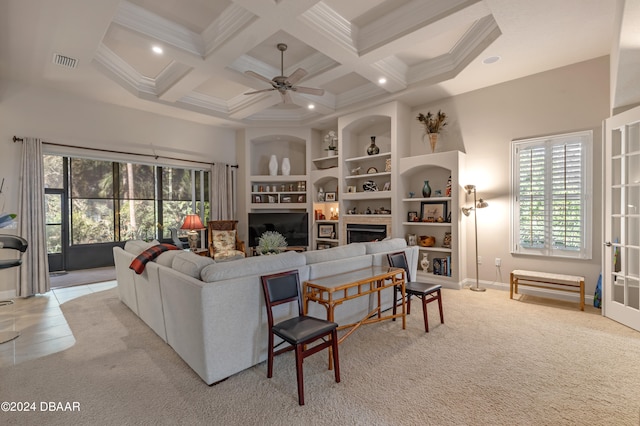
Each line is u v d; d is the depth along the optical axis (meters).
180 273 2.53
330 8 3.39
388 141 6.04
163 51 3.78
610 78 3.73
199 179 6.90
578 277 3.89
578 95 4.06
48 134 4.79
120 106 5.52
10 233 4.40
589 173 3.98
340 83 5.38
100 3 2.86
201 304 2.15
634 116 3.15
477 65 4.11
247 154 7.12
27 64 4.02
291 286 2.50
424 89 4.90
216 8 3.39
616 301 3.43
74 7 2.91
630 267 3.28
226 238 6.38
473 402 2.01
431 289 3.20
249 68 4.49
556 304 4.00
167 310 2.72
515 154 4.57
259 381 2.27
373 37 3.75
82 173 6.91
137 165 7.54
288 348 2.43
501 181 4.70
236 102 6.10
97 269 6.88
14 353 2.73
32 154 4.57
